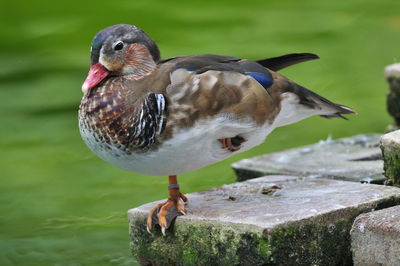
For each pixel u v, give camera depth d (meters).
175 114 7.88
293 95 8.46
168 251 8.34
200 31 20.88
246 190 8.95
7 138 14.83
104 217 11.18
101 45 8.27
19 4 23.97
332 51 18.75
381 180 9.87
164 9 23.23
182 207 8.23
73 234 10.62
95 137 8.16
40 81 17.97
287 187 8.99
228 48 19.17
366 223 7.44
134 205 11.57
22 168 13.38
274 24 21.36
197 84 7.93
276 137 14.37
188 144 7.97
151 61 8.31
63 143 14.51
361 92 16.09
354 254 7.57
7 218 11.30
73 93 17.17
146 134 7.93
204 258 8.00
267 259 7.50
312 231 7.73
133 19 22.25
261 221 7.62
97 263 9.68
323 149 11.54
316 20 21.61
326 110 8.70
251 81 8.13
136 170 8.32
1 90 17.42
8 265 9.73
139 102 7.97
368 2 23.34
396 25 20.67
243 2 23.98
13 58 19.67
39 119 15.75
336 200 8.23
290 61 8.99
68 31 21.55
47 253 10.05
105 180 12.73
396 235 7.21
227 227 7.75
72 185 12.54
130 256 9.84
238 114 8.05
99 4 23.78
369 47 18.92
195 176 12.58
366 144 11.70
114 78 8.24
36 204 11.77
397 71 12.06
